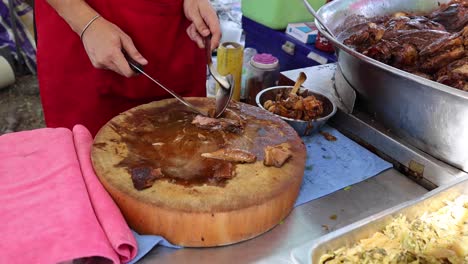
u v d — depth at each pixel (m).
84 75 1.38
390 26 1.51
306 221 0.97
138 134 1.08
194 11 1.31
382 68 1.08
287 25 2.25
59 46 1.35
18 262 0.72
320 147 1.25
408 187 1.12
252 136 1.12
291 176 0.96
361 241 0.87
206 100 1.29
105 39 1.08
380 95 1.22
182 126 1.14
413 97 1.09
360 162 1.20
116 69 1.12
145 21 1.31
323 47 2.03
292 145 1.09
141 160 0.98
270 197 0.88
